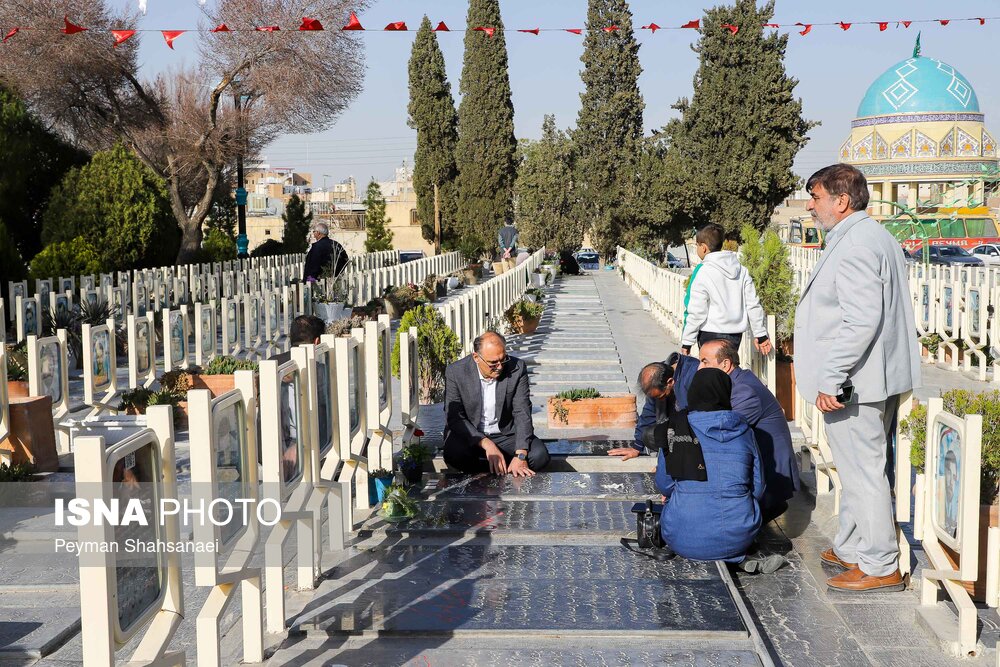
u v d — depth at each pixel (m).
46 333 13.41
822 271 4.64
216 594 3.69
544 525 5.44
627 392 10.77
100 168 24.11
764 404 5.62
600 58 47.25
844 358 4.40
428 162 49.00
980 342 12.35
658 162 43.62
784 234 60.12
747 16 40.22
